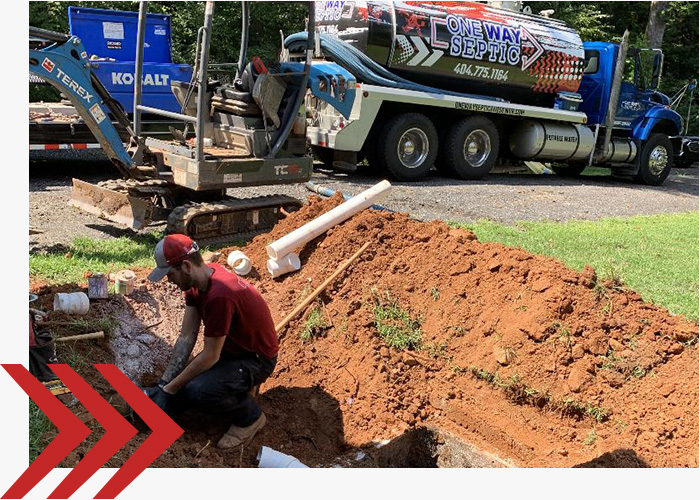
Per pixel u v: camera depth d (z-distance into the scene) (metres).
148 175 7.98
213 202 7.79
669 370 4.74
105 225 8.24
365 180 12.70
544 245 8.41
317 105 12.68
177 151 7.75
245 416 4.32
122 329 5.25
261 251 6.58
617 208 12.23
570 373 4.75
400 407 4.80
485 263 5.60
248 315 4.09
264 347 4.29
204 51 7.16
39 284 5.72
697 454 4.15
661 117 16.92
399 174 12.93
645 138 16.64
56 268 6.24
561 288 5.11
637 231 9.91
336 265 5.94
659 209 12.69
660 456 4.21
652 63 16.77
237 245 7.60
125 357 5.07
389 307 5.48
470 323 5.28
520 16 15.13
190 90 8.38
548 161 15.96
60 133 11.23
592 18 22.88
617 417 4.55
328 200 6.74
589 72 16.12
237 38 18.30
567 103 15.46
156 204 8.14
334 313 5.52
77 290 5.50
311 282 5.88
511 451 4.47
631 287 6.89
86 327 5.04
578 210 11.59
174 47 17.61
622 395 4.65
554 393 4.69
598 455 4.27
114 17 12.57
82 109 7.44
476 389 4.88
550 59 14.62
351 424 4.71
